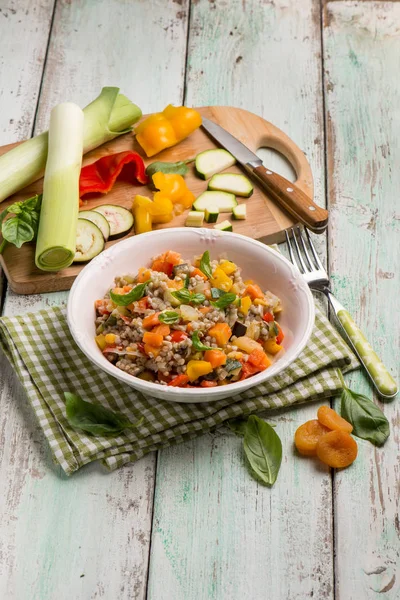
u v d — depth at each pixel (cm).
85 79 138
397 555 99
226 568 98
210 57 142
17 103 135
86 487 102
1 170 121
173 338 102
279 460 102
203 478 103
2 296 117
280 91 139
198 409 105
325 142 133
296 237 121
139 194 124
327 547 99
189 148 129
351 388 109
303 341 102
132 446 103
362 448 104
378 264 120
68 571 97
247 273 111
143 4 148
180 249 111
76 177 118
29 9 145
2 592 96
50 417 104
